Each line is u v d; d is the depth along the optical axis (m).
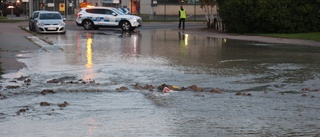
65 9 77.12
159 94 14.55
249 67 20.70
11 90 15.12
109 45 31.92
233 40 37.16
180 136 9.80
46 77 17.83
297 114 11.84
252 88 15.67
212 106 12.78
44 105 12.90
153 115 11.72
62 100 13.59
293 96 14.28
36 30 44.06
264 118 11.39
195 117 11.49
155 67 20.64
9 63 21.67
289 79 17.48
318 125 10.71
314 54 26.23
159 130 10.27
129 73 18.88
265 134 9.95
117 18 50.78
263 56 25.16
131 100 13.60
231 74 18.69
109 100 13.59
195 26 59.38
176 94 14.56
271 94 14.60
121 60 23.17
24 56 24.62
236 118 11.40
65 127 10.52
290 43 33.91
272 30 45.34
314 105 12.94
